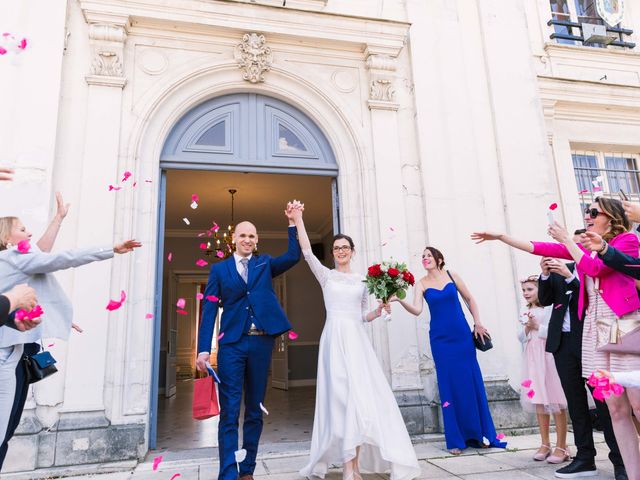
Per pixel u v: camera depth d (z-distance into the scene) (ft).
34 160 12.24
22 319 6.08
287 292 35.81
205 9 14.47
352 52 16.10
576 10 21.95
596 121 20.79
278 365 33.04
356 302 10.14
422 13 16.96
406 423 13.52
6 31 12.56
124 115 13.52
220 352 9.36
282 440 14.29
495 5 17.75
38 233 11.90
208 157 14.55
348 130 15.44
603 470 9.77
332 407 9.18
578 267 7.82
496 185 16.29
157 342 13.19
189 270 34.60
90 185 12.67
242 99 15.25
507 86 17.08
